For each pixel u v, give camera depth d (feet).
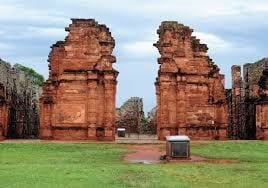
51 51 195.93
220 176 93.50
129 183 83.71
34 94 282.15
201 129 196.13
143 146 163.84
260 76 212.43
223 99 198.70
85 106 191.31
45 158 129.70
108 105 189.88
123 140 196.34
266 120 201.57
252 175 95.09
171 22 197.98
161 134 193.67
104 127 189.37
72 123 191.11
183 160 124.57
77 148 155.63
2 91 200.13
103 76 191.31
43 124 192.34
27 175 92.68
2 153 140.67
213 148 155.53
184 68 196.34
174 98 195.31
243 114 233.55
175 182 85.25
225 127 197.57
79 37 193.16
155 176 92.43
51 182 84.69
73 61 192.44
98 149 153.89
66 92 192.03
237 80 243.40
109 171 99.14
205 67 198.08
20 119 244.42
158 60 196.34
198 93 196.85
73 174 94.32
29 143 165.27
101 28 193.26
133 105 289.53
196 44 198.29
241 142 170.60
